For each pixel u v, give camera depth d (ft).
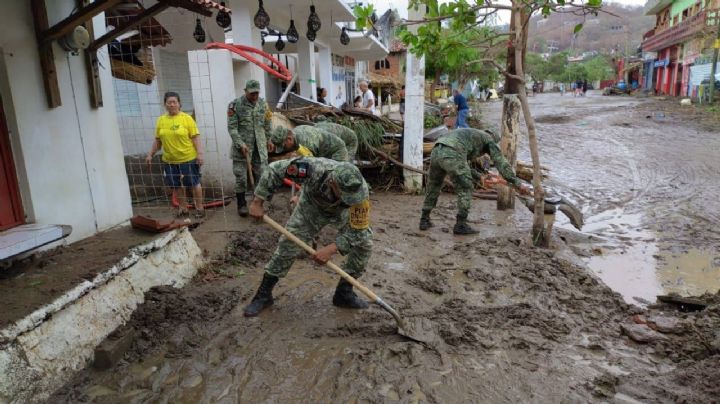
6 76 12.46
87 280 11.59
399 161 31.53
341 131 21.44
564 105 109.19
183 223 16.07
